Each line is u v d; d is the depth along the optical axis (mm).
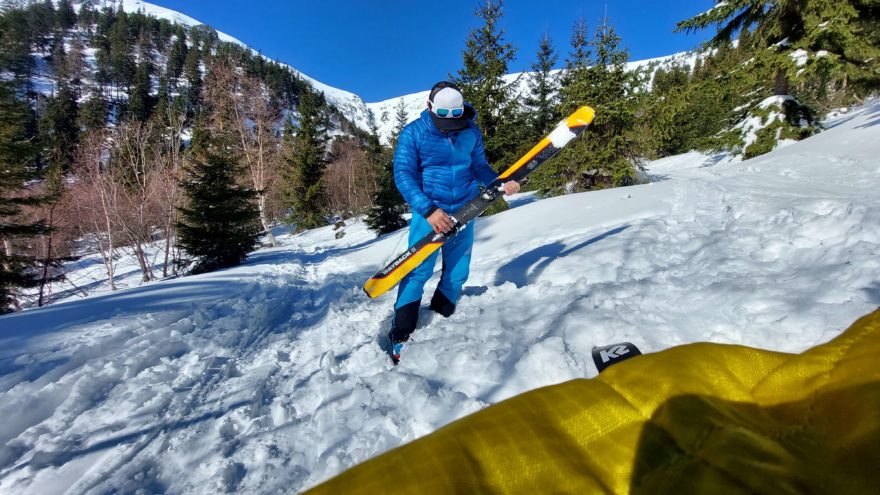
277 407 2221
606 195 7473
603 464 683
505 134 15617
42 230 14750
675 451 687
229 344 3525
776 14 12750
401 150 2900
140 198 20031
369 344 2809
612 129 14414
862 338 800
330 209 41250
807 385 765
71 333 3486
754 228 3656
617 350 1519
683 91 14016
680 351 950
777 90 14305
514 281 3859
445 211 3002
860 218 2914
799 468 580
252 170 21281
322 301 5305
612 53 13922
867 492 518
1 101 13695
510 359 2096
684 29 14609
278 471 1694
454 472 632
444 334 2652
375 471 635
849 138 8820
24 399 2381
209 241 14047
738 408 784
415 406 1873
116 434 2119
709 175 9016
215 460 1813
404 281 2912
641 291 2691
